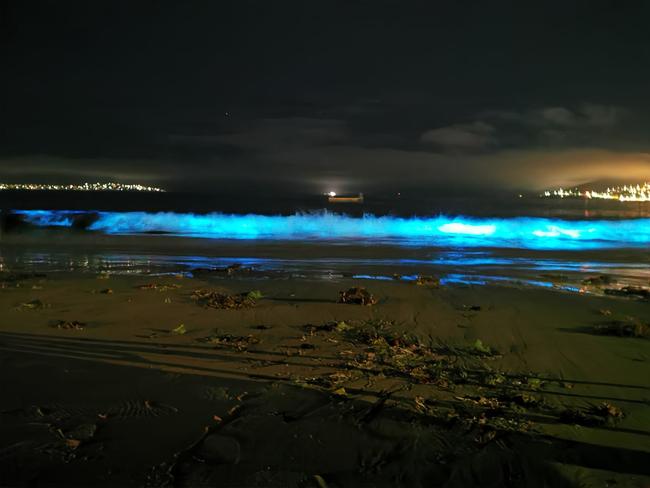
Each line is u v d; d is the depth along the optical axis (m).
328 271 11.97
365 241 18.83
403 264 13.20
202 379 4.76
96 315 7.23
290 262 13.49
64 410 4.05
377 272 11.87
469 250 16.23
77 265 12.72
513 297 8.95
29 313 7.32
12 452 3.39
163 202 72.50
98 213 25.44
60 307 7.75
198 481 3.13
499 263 13.50
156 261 13.55
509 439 3.72
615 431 3.86
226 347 5.76
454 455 3.50
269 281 10.36
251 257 14.45
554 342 6.21
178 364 5.18
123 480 3.11
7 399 4.24
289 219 24.45
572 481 3.21
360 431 3.80
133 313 7.37
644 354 5.77
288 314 7.40
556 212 46.72
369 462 3.40
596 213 44.41
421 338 6.30
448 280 10.80
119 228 22.83
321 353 5.59
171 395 4.38
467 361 5.46
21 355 5.39
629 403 4.39
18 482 3.07
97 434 3.67
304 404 4.24
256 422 3.90
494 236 21.11
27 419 3.88
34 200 73.19
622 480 3.22
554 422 4.00
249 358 5.40
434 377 4.90
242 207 59.84
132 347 5.73
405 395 4.46
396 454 3.50
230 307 7.79
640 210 54.34
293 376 4.87
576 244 18.20
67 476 3.14
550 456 3.50
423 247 16.95
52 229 21.59
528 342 6.22
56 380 4.68
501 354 5.75
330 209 55.53
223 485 3.10
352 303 8.17
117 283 9.98
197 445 3.54
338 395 4.43
